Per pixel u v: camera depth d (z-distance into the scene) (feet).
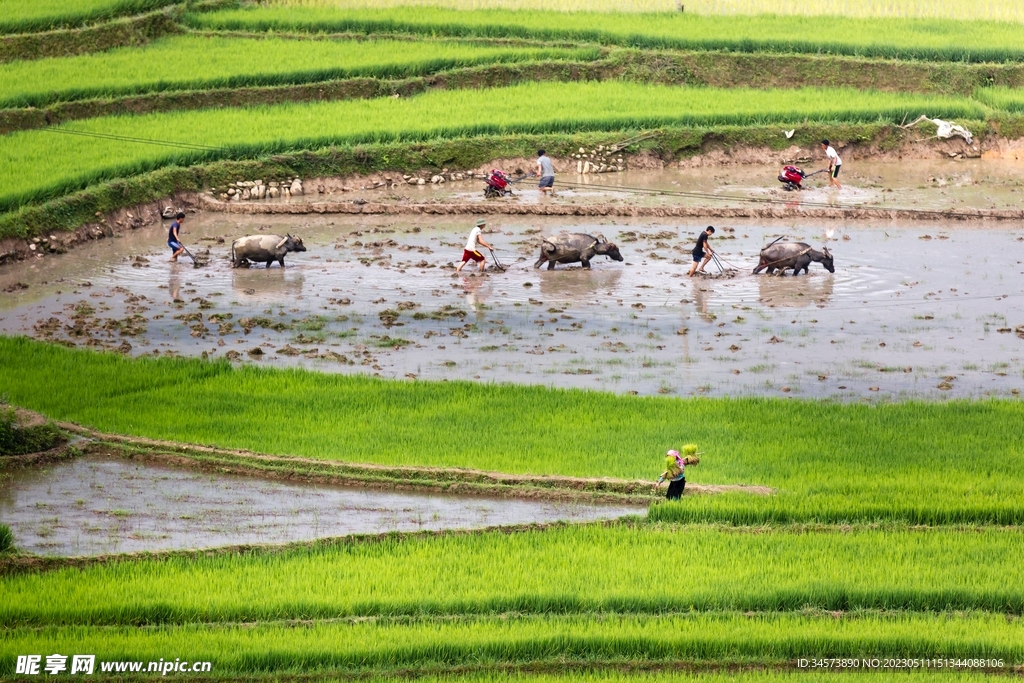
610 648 214.69
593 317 408.87
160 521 264.31
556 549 250.16
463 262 453.58
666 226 528.63
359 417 320.09
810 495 274.77
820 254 453.17
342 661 209.15
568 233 483.10
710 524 264.72
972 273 463.01
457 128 603.67
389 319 401.90
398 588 232.53
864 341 390.01
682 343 386.32
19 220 472.44
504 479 284.00
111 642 212.23
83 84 604.90
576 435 310.04
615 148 619.26
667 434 311.27
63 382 335.67
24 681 203.21
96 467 292.61
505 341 385.50
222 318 401.29
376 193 570.05
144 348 373.40
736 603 229.66
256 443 303.07
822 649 216.54
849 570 241.14
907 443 308.60
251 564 242.78
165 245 490.90
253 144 566.77
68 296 423.23
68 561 242.17
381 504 276.62
